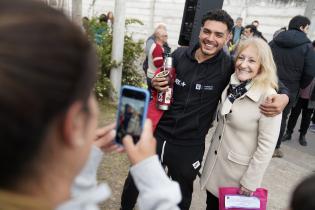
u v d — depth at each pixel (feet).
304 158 14.92
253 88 6.69
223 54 7.48
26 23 1.32
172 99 7.51
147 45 18.29
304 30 13.38
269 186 12.01
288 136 16.70
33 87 1.28
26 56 1.28
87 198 1.83
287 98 6.38
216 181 7.48
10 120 1.27
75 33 1.44
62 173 1.62
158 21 42.78
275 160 14.23
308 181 2.68
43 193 1.54
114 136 3.03
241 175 7.09
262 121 6.63
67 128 1.48
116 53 17.85
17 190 1.46
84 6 47.03
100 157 2.97
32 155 1.40
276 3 33.42
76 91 1.43
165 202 2.45
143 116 2.91
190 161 7.63
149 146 2.68
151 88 7.50
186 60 7.42
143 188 2.54
